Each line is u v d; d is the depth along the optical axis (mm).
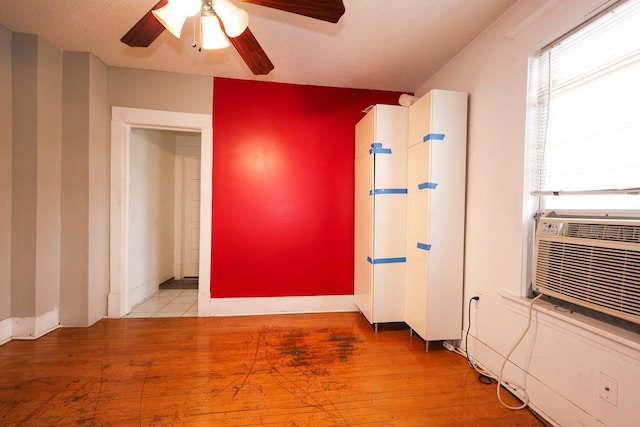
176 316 2971
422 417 1567
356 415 1574
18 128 2344
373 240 2564
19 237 2365
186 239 4551
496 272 1951
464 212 2270
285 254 3098
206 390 1764
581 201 1517
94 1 1937
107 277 2885
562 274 1483
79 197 2613
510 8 1892
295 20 2057
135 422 1490
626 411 1193
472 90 2248
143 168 3502
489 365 1989
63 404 1610
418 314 2350
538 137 1743
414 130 2465
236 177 3014
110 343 2346
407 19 2027
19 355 2127
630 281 1177
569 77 1558
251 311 3045
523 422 1536
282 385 1827
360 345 2383
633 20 1274
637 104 1256
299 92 3092
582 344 1368
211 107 2965
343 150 3166
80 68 2582
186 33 2258
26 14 2080
